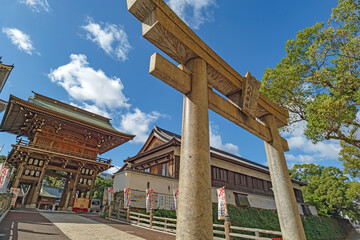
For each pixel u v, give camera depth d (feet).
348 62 28.96
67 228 29.37
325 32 30.60
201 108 8.97
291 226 12.30
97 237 24.67
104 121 97.50
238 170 80.64
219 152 100.48
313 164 124.36
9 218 33.24
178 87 9.43
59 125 72.33
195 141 8.14
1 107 90.12
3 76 74.08
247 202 73.97
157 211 47.93
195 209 6.86
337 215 117.29
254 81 14.15
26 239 20.48
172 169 63.16
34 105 64.18
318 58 32.37
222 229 55.83
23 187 123.75
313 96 34.32
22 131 79.97
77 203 66.59
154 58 8.64
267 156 15.69
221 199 29.40
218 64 11.71
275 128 16.24
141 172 54.95
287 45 35.73
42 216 41.86
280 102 37.83
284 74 34.55
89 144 81.25
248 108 13.38
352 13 28.32
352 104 28.32
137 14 9.21
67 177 76.33
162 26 8.71
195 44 10.39
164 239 26.89
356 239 98.02
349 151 41.09
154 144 80.69
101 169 78.64
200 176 7.43
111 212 50.65
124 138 85.76
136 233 30.25
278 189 13.96
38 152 64.39
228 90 13.62
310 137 31.42
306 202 114.11
